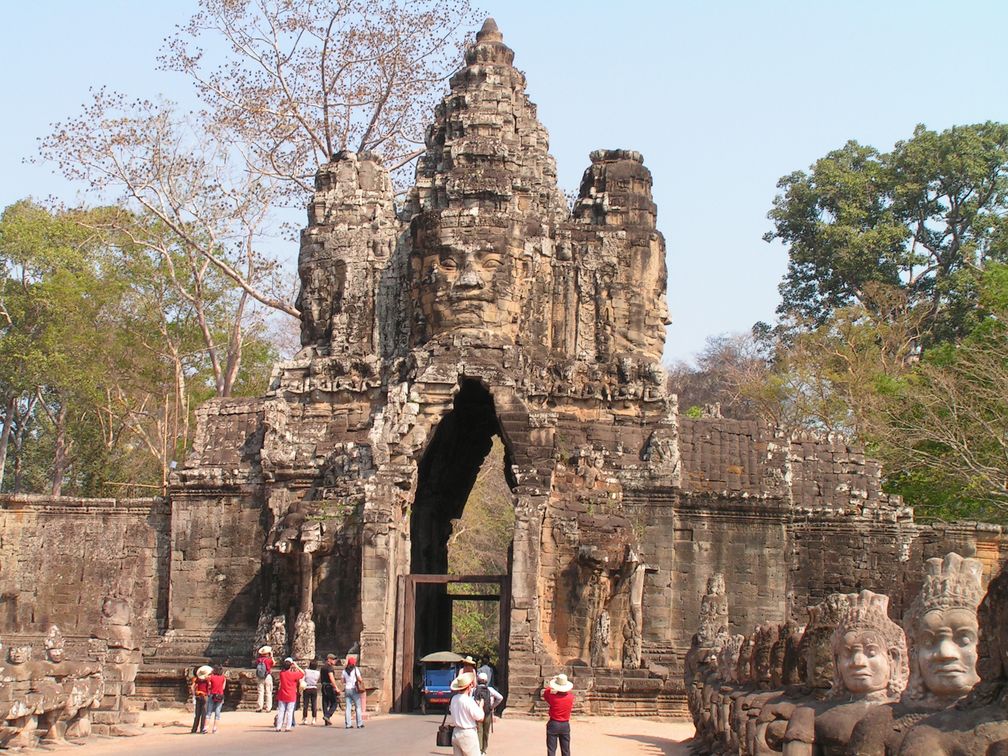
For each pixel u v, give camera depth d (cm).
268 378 8212
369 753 3033
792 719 1800
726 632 3869
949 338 8356
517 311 5094
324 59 7281
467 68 5444
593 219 5428
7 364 7375
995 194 8806
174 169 7006
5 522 5412
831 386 7619
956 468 5762
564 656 4669
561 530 4738
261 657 4472
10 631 5344
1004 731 1362
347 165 5538
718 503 5100
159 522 5372
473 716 2438
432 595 5409
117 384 7525
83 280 7325
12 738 2945
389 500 4675
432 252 5081
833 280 8900
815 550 5188
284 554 4741
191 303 7656
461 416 5403
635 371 5216
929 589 1533
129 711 3572
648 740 3772
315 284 5444
